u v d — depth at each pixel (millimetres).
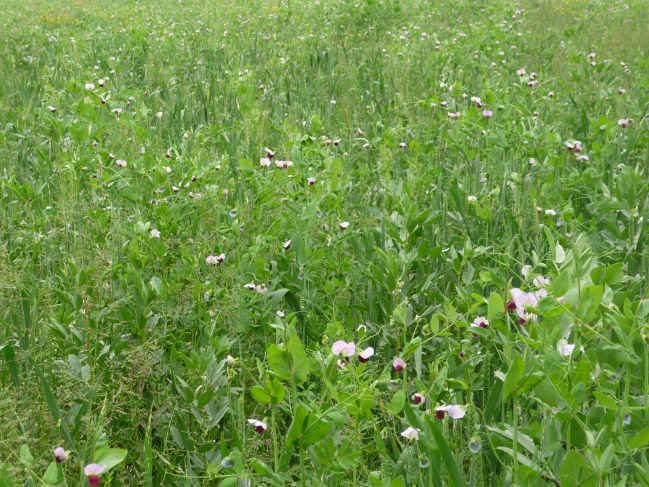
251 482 1695
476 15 12523
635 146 4801
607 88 6555
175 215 3447
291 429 1525
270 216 3365
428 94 6395
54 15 14992
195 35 10484
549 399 1580
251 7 13906
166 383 2496
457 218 3531
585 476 1423
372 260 3068
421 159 4660
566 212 3373
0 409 2010
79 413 1974
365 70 7734
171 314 2662
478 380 2197
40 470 1917
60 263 3234
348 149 5113
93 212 3412
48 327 2381
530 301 1769
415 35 9742
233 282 2752
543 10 13055
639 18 12539
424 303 2951
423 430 1733
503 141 4125
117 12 15281
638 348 1827
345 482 1857
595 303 1687
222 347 2346
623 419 1626
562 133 5469
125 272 2932
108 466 1573
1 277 2693
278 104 6512
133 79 8000
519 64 8672
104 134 5016
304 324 2689
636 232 3182
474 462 1753
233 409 2234
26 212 3752
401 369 1922
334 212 3322
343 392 1630
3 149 4969
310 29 10688
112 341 2539
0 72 8031
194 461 2115
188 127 5988
